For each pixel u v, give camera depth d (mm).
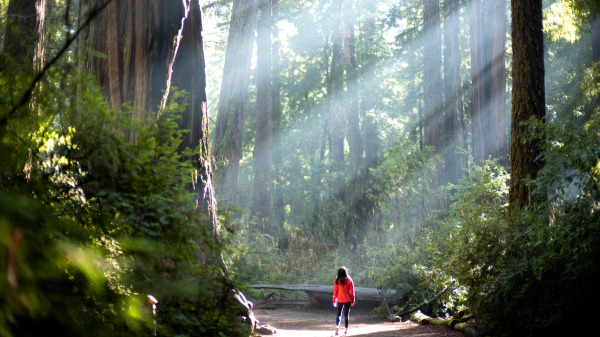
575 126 8570
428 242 17672
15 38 3230
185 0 8883
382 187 29469
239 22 26234
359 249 27609
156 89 8516
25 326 1138
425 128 28891
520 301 9227
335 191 37062
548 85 35906
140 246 1807
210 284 3799
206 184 9602
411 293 17625
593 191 7773
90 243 2406
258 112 32312
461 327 11609
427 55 28812
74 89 3383
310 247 27906
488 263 10742
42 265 1198
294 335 12344
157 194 3660
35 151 3139
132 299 1999
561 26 21766
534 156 12031
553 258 8312
